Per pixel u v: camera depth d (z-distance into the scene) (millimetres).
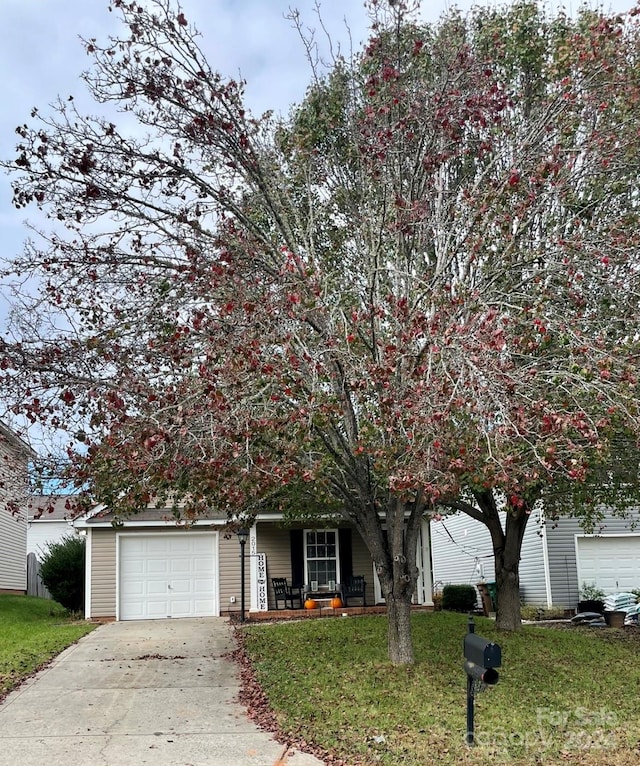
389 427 9070
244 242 10680
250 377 9016
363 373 9836
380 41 11891
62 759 7871
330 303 11492
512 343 9562
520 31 13297
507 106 12742
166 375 9547
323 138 13781
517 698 10289
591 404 9930
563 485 13500
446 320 9891
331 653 12977
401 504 11773
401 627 11898
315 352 9680
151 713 9648
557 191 11242
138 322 9688
